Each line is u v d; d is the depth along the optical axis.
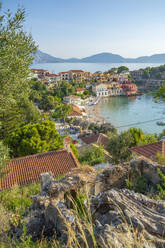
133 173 6.50
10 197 7.56
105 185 6.25
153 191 5.59
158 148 19.05
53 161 16.12
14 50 7.52
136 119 75.56
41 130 21.38
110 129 50.19
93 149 20.11
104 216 3.46
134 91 143.00
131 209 3.43
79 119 66.19
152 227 2.89
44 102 75.69
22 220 4.72
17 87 8.51
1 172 11.30
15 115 13.28
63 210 4.03
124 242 2.34
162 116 79.00
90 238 2.79
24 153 19.62
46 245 3.61
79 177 6.01
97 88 134.00
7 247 3.67
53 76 148.25
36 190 8.91
